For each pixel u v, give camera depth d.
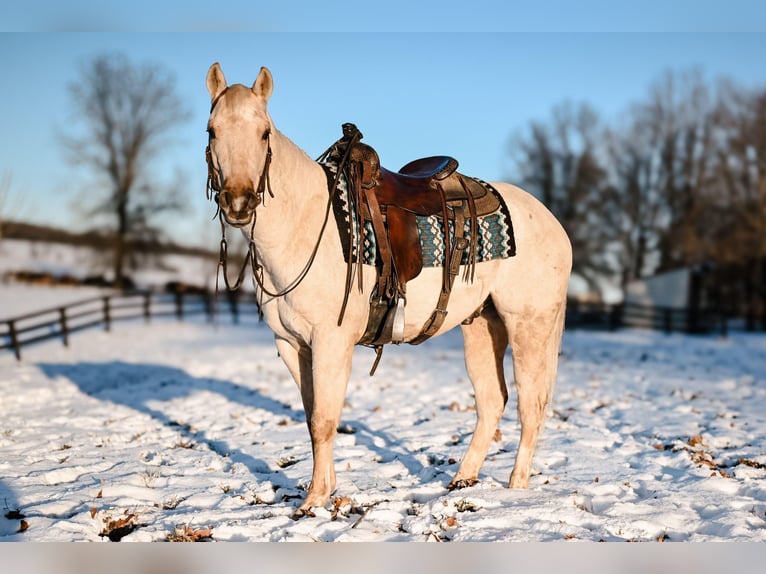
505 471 5.04
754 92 35.81
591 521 3.92
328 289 3.87
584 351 17.12
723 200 35.75
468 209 4.38
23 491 4.46
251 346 17.08
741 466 5.16
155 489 4.63
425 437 6.43
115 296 19.62
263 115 3.58
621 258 39.69
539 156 39.75
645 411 7.91
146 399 8.97
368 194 4.05
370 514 4.01
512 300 4.50
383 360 14.26
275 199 3.73
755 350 18.41
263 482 4.72
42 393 9.31
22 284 37.25
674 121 38.91
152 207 39.62
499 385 4.73
